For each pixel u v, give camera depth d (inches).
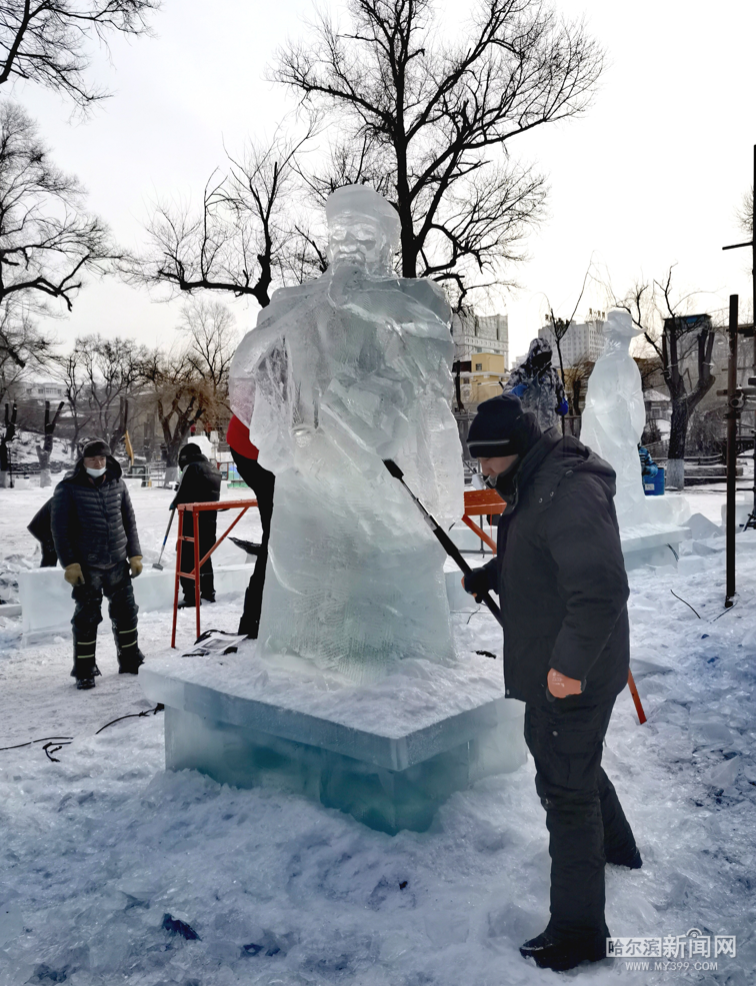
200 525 316.2
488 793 119.3
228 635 165.6
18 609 305.1
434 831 110.9
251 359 130.2
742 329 294.5
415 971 84.5
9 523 762.8
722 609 219.6
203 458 322.0
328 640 124.4
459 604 250.1
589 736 87.4
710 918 93.1
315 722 112.0
